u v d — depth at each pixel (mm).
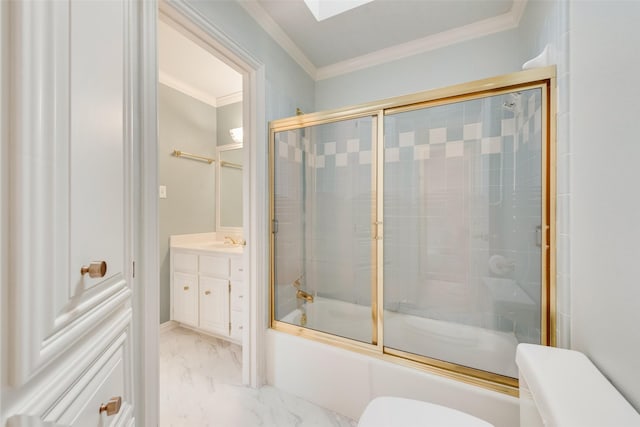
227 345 2152
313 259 2117
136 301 922
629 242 610
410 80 2068
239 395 1536
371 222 1835
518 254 1384
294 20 1737
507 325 1460
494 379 1194
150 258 959
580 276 864
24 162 327
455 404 1171
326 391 1445
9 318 309
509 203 1460
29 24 336
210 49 1390
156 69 988
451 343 1550
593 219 784
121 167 638
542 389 633
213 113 2852
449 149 1676
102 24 547
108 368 570
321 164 2070
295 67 2086
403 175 1788
